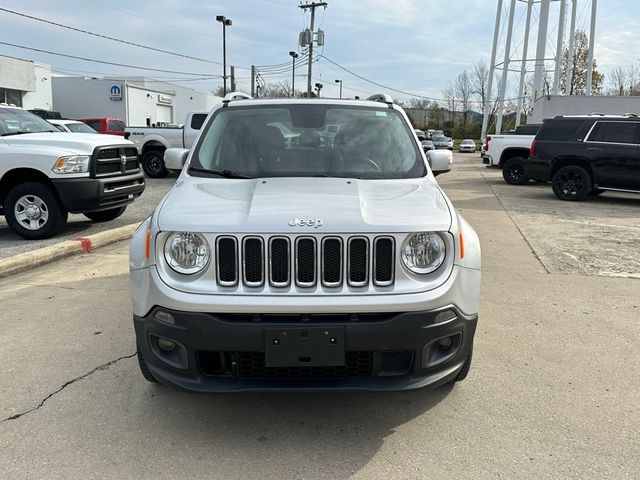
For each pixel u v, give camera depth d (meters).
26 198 7.67
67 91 44.12
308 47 43.25
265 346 2.66
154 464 2.74
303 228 2.71
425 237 2.81
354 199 3.04
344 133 3.99
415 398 3.40
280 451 2.85
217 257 2.73
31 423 3.09
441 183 16.89
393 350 2.73
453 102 83.12
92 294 5.36
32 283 5.74
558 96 29.59
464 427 3.08
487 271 6.35
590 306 5.14
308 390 2.73
